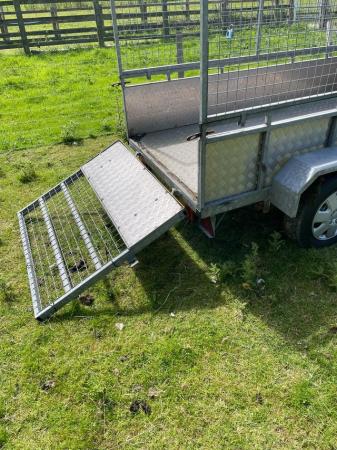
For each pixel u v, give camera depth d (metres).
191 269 3.60
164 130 4.70
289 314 3.07
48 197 4.50
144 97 4.39
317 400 2.46
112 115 7.37
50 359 2.86
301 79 4.13
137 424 2.41
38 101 8.34
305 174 3.03
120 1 5.48
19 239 4.18
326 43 3.97
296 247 3.70
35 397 2.61
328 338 2.86
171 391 2.57
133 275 3.58
